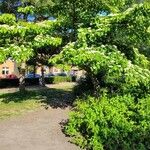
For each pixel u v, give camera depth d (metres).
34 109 17.92
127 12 13.87
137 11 13.67
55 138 13.02
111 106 11.91
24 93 24.52
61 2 16.23
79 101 15.30
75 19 16.42
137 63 16.42
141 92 13.43
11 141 12.73
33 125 14.84
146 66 16.94
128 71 13.84
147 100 12.04
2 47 15.83
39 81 46.03
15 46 15.41
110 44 15.54
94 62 13.65
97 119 11.50
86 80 22.92
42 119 15.85
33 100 20.50
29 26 15.38
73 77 52.53
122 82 15.09
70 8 16.25
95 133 11.26
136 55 16.52
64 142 12.55
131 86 13.91
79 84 23.48
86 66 15.53
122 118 11.16
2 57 15.16
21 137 13.20
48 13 17.20
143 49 20.67
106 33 14.67
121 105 11.92
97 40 15.44
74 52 13.86
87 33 14.23
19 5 26.83
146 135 10.54
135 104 12.16
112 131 10.77
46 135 13.40
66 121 15.18
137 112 11.55
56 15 17.09
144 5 13.48
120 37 15.52
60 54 14.41
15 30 15.23
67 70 14.34
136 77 13.75
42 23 16.27
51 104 19.22
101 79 17.48
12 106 18.62
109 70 13.88
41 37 15.46
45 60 19.92
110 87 16.91
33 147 12.08
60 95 23.27
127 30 14.91
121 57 14.07
